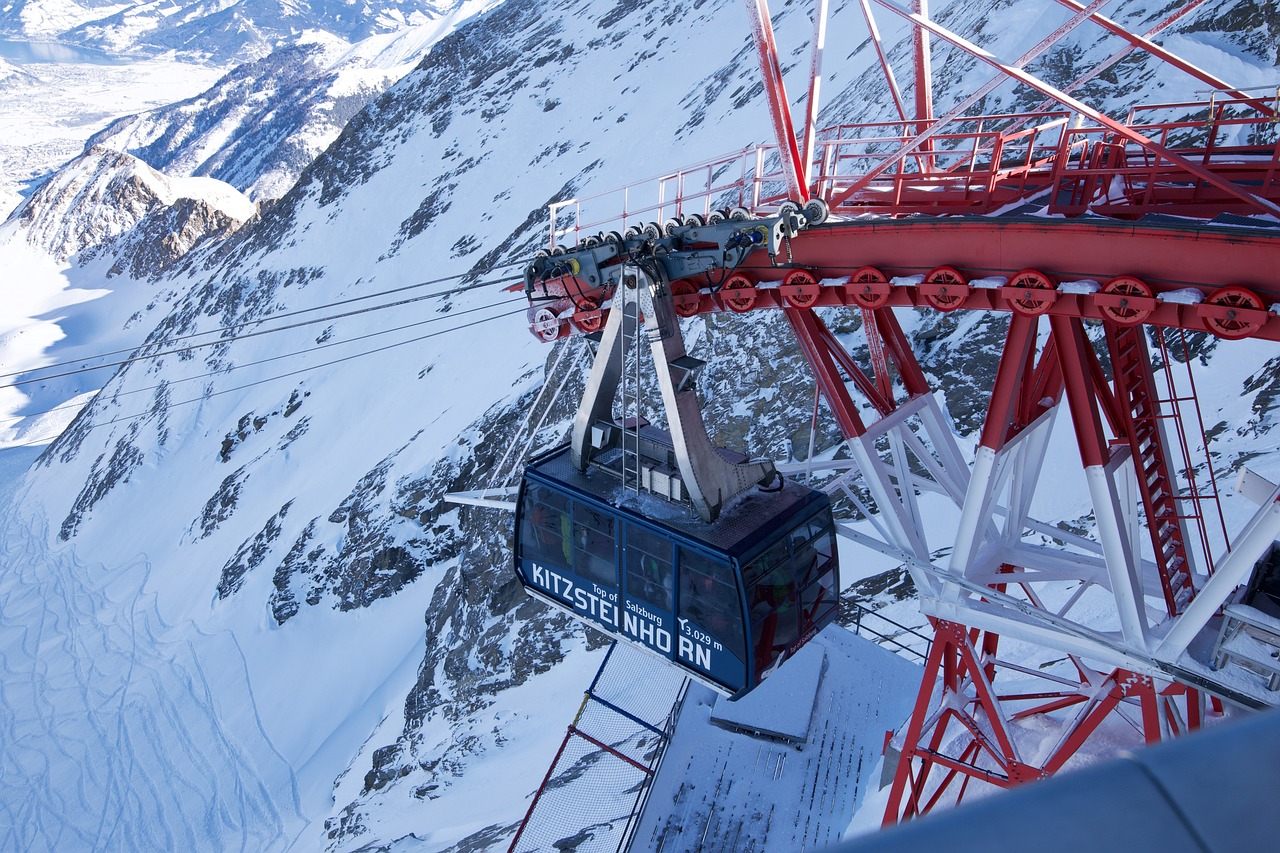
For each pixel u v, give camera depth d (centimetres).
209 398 14912
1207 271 1199
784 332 5316
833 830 2359
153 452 14088
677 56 16462
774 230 1476
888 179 1659
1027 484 1803
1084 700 2258
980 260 1377
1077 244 1286
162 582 10750
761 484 1659
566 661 4978
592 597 1741
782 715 2745
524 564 1853
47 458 16725
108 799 7088
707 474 1562
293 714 7131
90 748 7756
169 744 7481
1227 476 3353
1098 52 5406
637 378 1616
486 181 16838
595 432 1728
